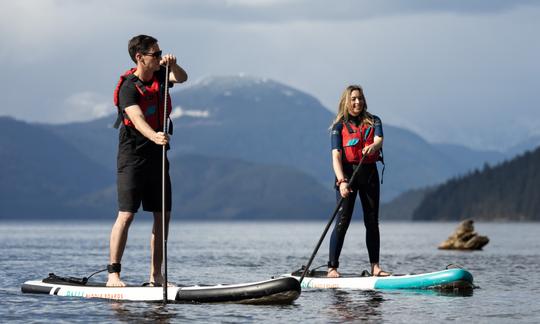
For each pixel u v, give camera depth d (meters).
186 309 16.73
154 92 18.05
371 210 22.02
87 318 15.57
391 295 19.95
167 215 17.70
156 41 18.02
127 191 17.98
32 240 88.88
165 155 17.28
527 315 16.52
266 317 15.83
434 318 16.03
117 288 18.28
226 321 15.28
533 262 39.00
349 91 21.69
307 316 16.06
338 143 21.69
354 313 16.61
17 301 17.91
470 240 58.91
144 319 15.44
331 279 21.73
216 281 26.03
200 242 84.88
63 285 19.33
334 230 22.27
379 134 21.67
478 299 19.33
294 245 73.06
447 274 21.06
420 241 88.44
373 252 22.22
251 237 116.56
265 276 28.58
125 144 17.94
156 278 18.69
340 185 20.83
